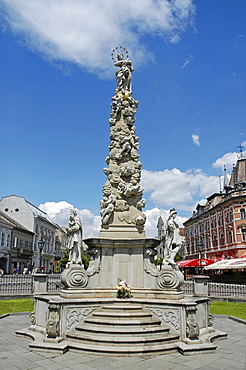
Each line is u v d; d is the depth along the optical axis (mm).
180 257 50125
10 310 15016
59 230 89625
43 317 9477
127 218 11664
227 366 7102
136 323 8641
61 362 7207
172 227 10570
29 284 27562
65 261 40812
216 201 55281
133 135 13078
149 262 10797
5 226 51156
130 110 13359
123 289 9984
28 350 8133
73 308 8961
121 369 6797
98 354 7727
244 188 45281
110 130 13219
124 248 10992
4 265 51312
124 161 12648
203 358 7652
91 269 10594
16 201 64188
